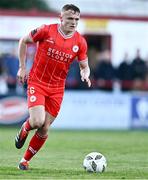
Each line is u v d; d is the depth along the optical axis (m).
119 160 35.28
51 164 32.69
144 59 68.56
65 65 28.77
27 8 102.00
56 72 28.64
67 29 28.28
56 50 28.44
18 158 35.25
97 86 65.62
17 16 66.06
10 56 64.94
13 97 61.28
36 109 28.20
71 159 35.47
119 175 27.95
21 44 28.81
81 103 61.72
